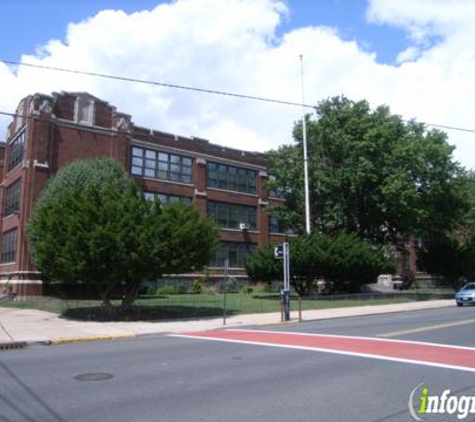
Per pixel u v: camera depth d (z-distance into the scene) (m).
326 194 40.06
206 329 18.75
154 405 7.22
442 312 25.52
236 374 9.49
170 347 13.53
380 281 57.28
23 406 7.23
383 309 28.17
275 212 42.12
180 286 42.28
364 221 40.88
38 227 22.69
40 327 18.84
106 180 31.59
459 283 55.69
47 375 9.51
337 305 30.50
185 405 7.21
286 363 10.66
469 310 26.75
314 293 39.19
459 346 13.02
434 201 40.78
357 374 9.38
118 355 12.05
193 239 22.28
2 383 8.80
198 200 44.91
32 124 35.44
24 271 33.94
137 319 22.05
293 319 22.39
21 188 35.59
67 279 21.77
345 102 40.88
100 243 20.34
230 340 15.05
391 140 39.22
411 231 39.66
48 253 21.34
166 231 21.83
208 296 37.31
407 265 64.06
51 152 36.06
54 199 27.70
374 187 39.03
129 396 7.77
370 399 7.53
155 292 40.22
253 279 36.72
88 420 6.50
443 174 39.53
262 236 50.06
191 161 45.44
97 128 38.44
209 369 10.02
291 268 34.59
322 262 34.47
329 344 13.66
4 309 27.30
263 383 8.67
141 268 21.27
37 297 33.56
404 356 11.44
